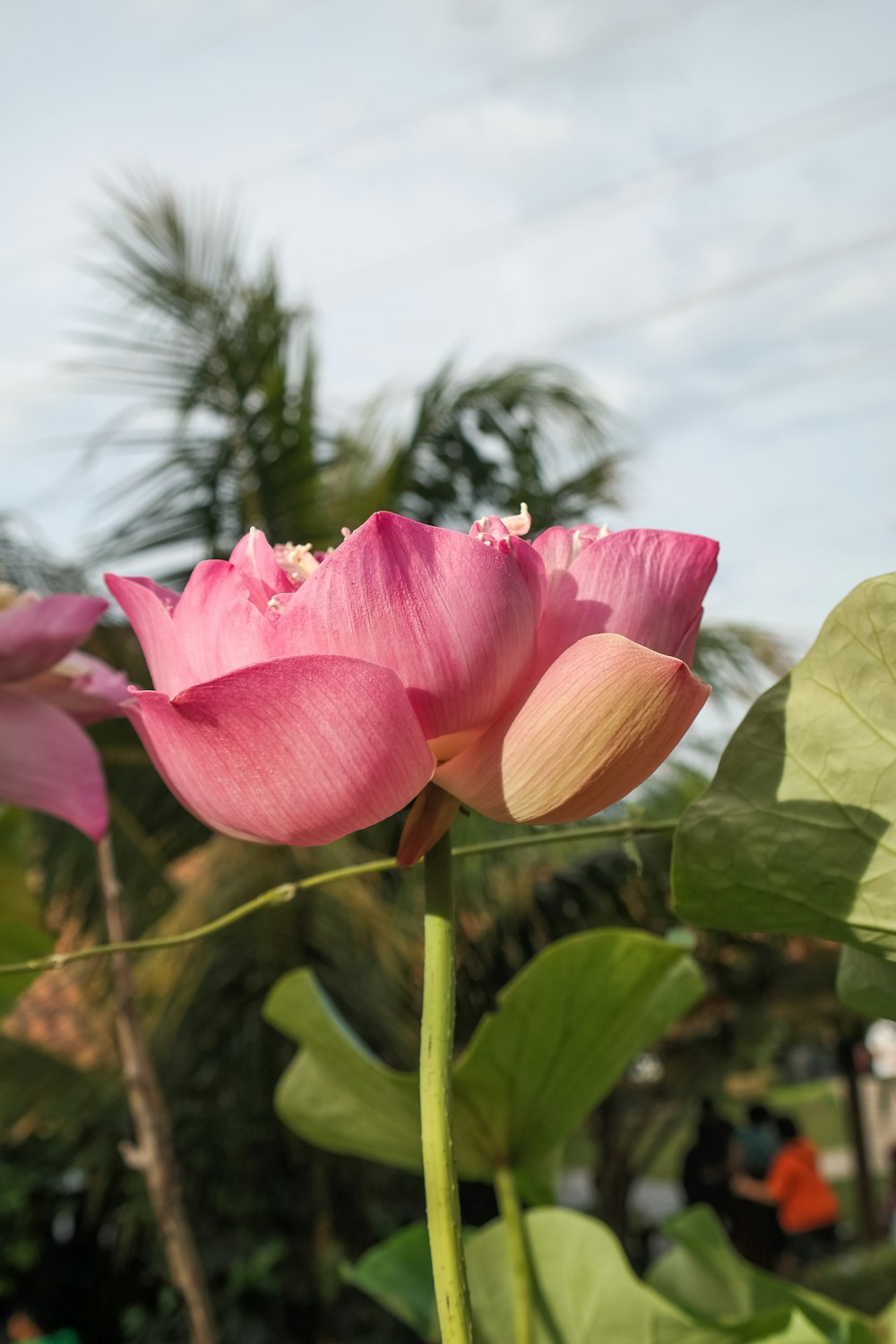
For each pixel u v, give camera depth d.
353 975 3.32
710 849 0.54
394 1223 3.93
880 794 0.52
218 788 0.45
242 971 3.34
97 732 3.32
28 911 1.00
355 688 0.43
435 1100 0.43
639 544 0.48
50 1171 3.89
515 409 4.20
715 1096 5.43
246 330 3.97
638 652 0.44
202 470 3.92
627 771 0.46
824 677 0.53
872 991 0.57
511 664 0.45
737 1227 5.18
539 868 3.67
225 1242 3.75
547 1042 0.70
